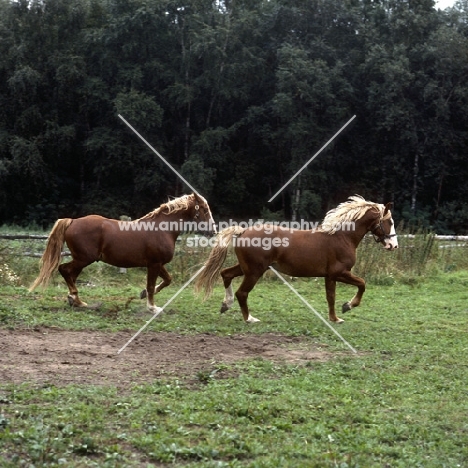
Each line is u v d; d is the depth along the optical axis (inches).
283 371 328.5
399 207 1494.8
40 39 1480.1
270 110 1476.4
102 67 1455.5
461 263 729.0
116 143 1374.3
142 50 1478.8
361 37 1524.4
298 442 239.8
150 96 1411.2
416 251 685.9
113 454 220.2
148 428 242.8
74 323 414.0
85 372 310.5
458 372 343.0
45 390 278.2
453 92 1456.7
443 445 248.1
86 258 461.7
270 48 1518.2
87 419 247.3
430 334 434.0
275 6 1540.4
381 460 231.3
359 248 664.4
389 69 1386.6
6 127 1461.6
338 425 259.0
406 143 1460.4
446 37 1434.5
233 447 231.1
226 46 1461.6
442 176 1467.8
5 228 1309.1
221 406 268.8
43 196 1493.6
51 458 216.5
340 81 1412.4
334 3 1501.0
